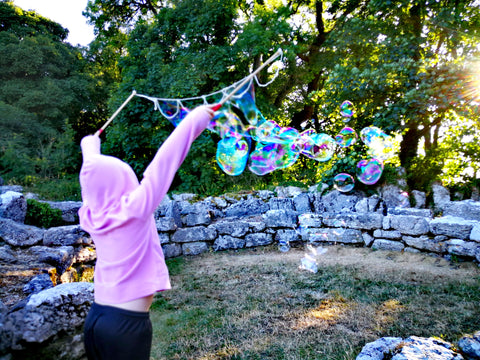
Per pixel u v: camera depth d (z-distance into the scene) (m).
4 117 10.32
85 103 13.70
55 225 5.73
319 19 11.34
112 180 1.09
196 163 8.62
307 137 4.52
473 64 6.54
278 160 4.58
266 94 11.13
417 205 7.18
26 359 1.89
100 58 15.42
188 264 5.71
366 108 7.70
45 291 2.21
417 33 8.02
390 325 3.17
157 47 9.35
